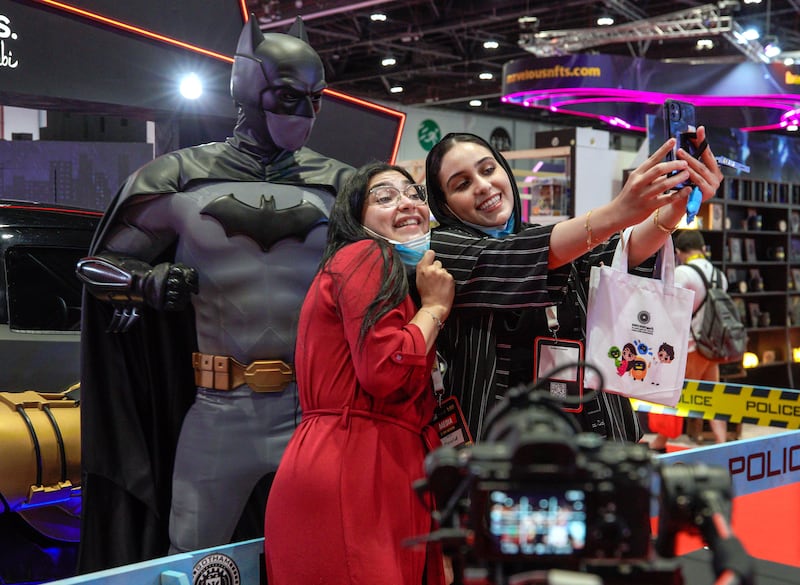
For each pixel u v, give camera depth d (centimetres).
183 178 282
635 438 243
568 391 227
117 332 296
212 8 460
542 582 98
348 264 209
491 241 219
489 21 1367
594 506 103
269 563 220
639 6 1325
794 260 1186
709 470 110
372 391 204
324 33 1407
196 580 212
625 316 233
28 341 393
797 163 1173
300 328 222
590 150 1059
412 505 214
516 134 2294
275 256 281
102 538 304
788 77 1041
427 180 250
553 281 211
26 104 422
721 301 697
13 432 332
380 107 484
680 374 232
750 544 305
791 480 319
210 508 282
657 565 103
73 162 614
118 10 427
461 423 226
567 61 1071
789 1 1287
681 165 191
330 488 207
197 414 287
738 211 1138
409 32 1441
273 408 283
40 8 403
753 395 458
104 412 298
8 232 418
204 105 457
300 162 298
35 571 375
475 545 105
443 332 234
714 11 1162
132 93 434
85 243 439
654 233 231
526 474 101
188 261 281
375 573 204
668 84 1067
